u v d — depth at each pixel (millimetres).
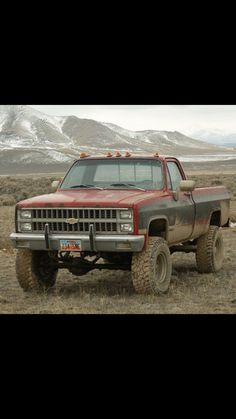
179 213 10062
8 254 14156
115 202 8750
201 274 11586
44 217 9117
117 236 8672
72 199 9102
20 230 9297
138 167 10102
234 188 43438
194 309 8266
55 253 9656
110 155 10445
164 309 8258
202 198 11297
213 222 12508
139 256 8977
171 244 10172
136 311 8117
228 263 12977
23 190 42750
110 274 11641
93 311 8141
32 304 8781
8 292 9812
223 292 9570
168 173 10203
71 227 8953
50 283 10141
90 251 9266
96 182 10180
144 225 8812
